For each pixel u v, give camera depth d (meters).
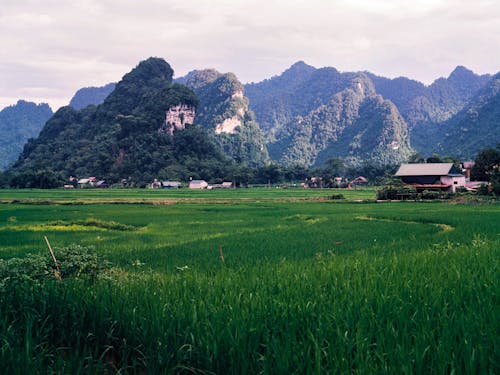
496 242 13.47
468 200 56.19
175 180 168.75
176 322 5.44
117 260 14.62
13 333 5.36
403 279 7.52
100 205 57.44
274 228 26.78
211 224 30.75
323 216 35.84
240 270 9.73
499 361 4.28
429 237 18.12
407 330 5.11
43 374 4.70
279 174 170.88
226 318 5.42
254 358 4.60
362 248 16.09
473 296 6.37
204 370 4.64
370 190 109.12
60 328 6.00
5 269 9.02
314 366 4.39
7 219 35.59
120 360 5.50
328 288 7.27
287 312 5.65
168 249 17.05
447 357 4.32
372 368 4.19
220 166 183.75
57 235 24.98
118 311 5.91
